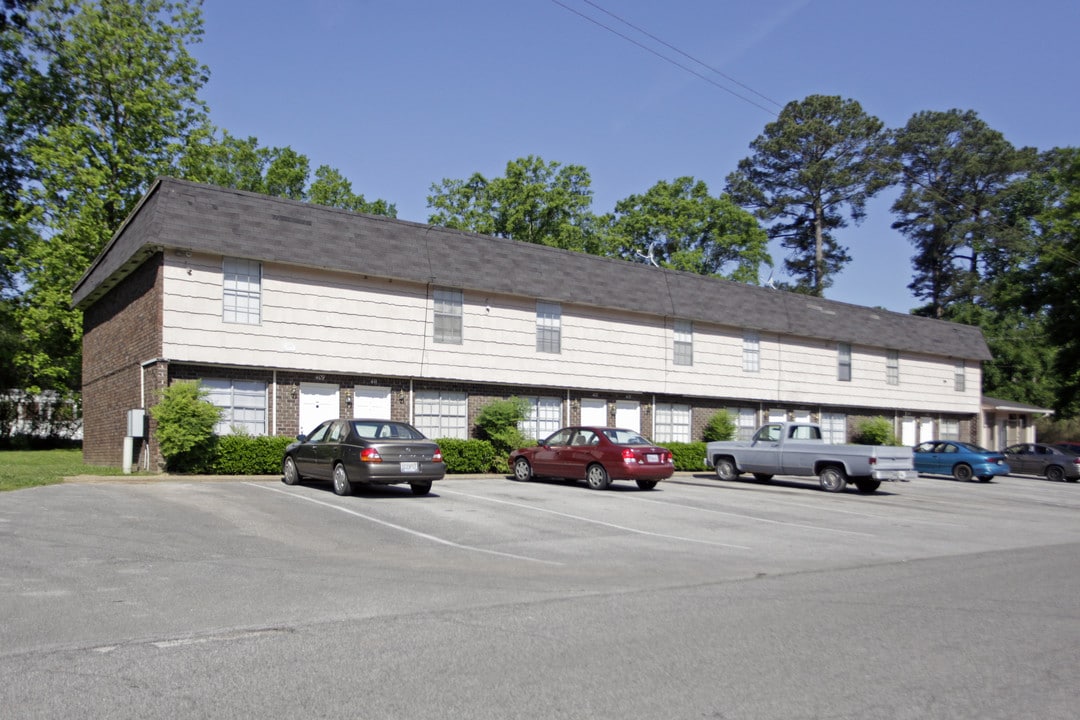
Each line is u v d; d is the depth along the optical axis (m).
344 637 6.91
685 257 50.03
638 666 6.21
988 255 63.69
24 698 5.30
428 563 10.61
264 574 9.53
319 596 8.49
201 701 5.29
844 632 7.36
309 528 12.91
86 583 8.82
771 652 6.66
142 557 10.27
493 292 25.78
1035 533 15.71
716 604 8.48
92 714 5.04
